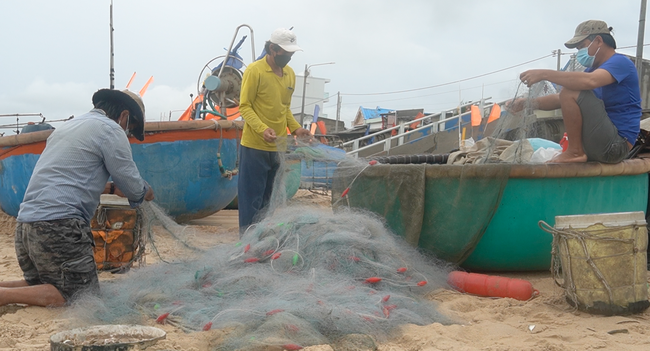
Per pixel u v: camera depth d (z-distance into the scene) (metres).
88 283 4.07
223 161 8.70
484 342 3.37
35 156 8.29
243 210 6.02
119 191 4.75
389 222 5.23
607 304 3.93
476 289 4.55
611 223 3.95
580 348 3.25
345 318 3.40
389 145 22.36
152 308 3.91
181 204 8.45
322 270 4.16
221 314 3.53
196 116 9.82
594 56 5.28
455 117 21.89
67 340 2.96
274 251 4.45
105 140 4.18
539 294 4.52
